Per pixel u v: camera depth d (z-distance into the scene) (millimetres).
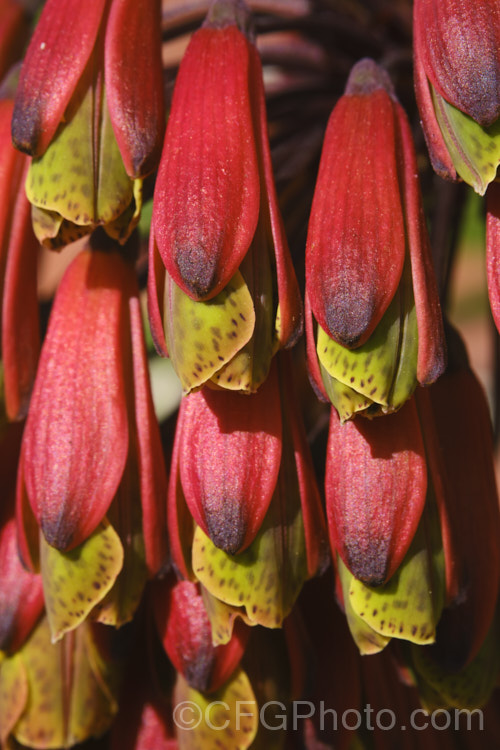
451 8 194
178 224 194
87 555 205
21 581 218
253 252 197
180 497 205
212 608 205
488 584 210
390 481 200
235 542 199
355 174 197
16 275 215
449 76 193
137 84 203
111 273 213
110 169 202
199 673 210
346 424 201
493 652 214
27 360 217
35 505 206
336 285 193
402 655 214
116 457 207
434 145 197
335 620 221
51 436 207
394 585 202
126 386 210
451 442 213
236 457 200
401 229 196
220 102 199
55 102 201
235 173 196
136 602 209
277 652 214
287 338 197
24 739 218
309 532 205
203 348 194
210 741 213
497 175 195
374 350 194
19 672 218
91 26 203
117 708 221
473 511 211
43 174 202
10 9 235
